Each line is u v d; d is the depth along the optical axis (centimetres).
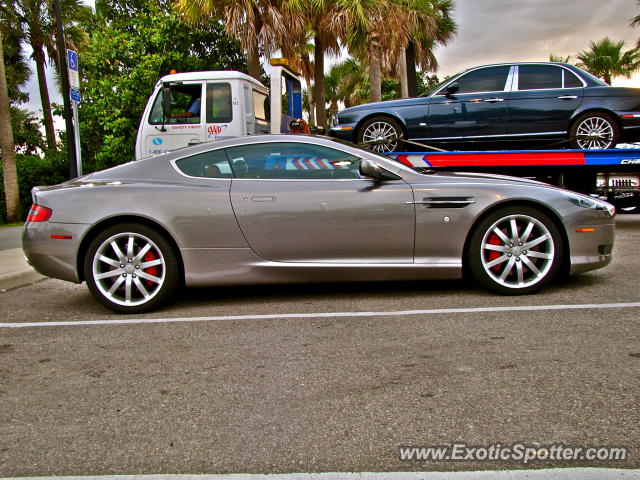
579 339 340
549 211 459
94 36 1756
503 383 279
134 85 1609
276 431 238
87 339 388
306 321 409
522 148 737
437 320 396
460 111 729
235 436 235
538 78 721
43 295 554
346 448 222
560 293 458
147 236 454
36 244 461
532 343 337
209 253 458
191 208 455
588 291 460
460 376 290
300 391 280
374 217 456
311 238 458
